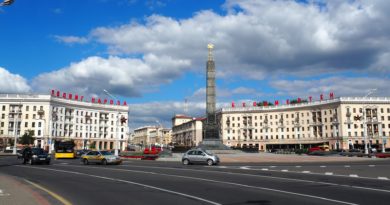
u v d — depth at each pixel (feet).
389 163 136.77
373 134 402.31
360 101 406.82
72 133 464.65
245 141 498.69
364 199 46.62
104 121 508.94
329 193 52.31
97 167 113.50
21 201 41.96
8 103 424.46
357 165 122.83
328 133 424.46
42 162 132.26
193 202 44.68
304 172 91.35
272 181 69.15
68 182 68.08
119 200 46.32
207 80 250.57
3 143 402.31
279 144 474.49
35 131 425.28
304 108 455.63
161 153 212.43
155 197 48.85
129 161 160.25
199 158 127.65
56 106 444.14
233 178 75.41
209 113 250.16
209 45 252.21
